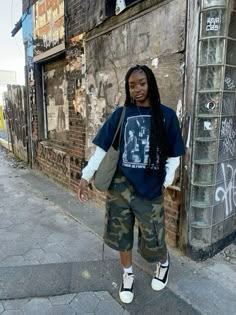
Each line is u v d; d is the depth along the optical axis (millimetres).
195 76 2434
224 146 2633
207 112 2465
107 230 2154
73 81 4457
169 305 2164
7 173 6207
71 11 4273
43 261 2750
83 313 2090
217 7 2260
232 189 2877
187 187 2648
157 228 2066
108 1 3393
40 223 3604
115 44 3426
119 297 2250
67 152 4875
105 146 2000
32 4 5637
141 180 1961
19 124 7266
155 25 2824
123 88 3375
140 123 1908
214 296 2250
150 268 2613
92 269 2619
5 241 3141
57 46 4781
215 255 2797
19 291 2324
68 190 4949
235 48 2453
